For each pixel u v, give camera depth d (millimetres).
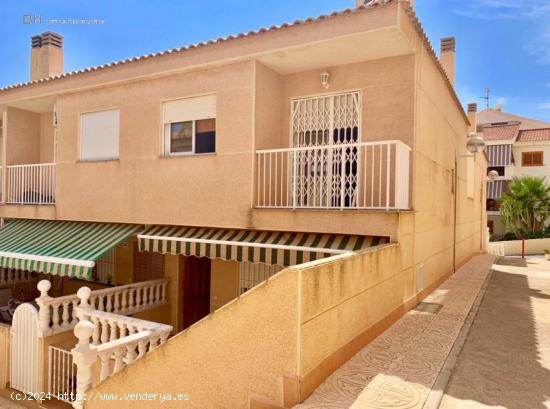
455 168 15820
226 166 10266
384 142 8383
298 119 10922
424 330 7770
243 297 5234
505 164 41938
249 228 9906
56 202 13438
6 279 15469
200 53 10547
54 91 13414
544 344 7309
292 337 4840
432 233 11609
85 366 6816
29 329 9859
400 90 9609
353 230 8680
